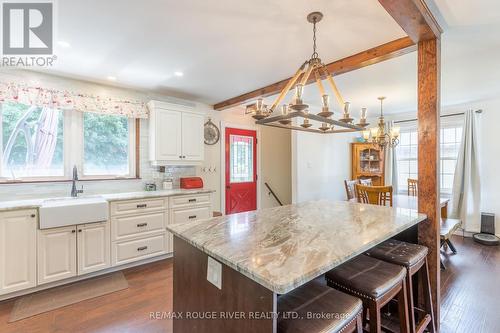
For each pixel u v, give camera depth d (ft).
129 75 9.75
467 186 13.97
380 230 5.00
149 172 12.04
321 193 16.15
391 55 7.30
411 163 17.01
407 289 5.22
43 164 9.61
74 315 6.84
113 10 5.74
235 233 4.86
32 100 9.00
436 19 5.98
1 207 7.35
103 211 8.90
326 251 3.88
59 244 8.20
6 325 6.41
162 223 10.50
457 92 12.39
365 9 5.69
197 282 4.50
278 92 10.83
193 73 9.61
